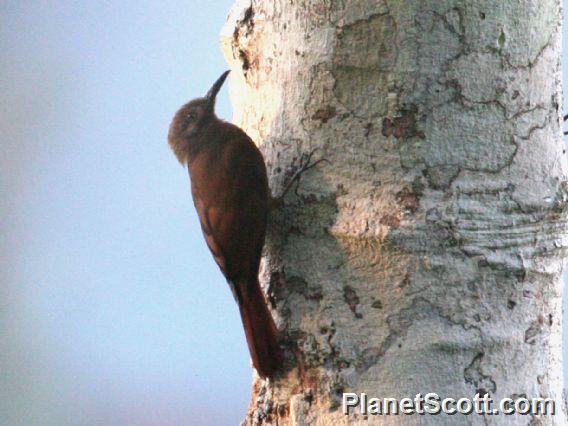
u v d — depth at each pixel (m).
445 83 5.70
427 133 5.70
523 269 5.77
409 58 5.70
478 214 5.68
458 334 5.66
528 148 5.85
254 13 6.33
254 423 6.27
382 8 5.73
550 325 5.98
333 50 5.86
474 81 5.71
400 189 5.71
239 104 6.75
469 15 5.68
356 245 5.79
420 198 5.68
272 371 6.11
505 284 5.75
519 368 5.80
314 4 5.93
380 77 5.76
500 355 5.73
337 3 5.84
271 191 6.18
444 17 5.68
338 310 5.86
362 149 5.81
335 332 5.86
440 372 5.65
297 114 6.05
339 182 5.88
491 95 5.75
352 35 5.81
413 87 5.70
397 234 5.63
